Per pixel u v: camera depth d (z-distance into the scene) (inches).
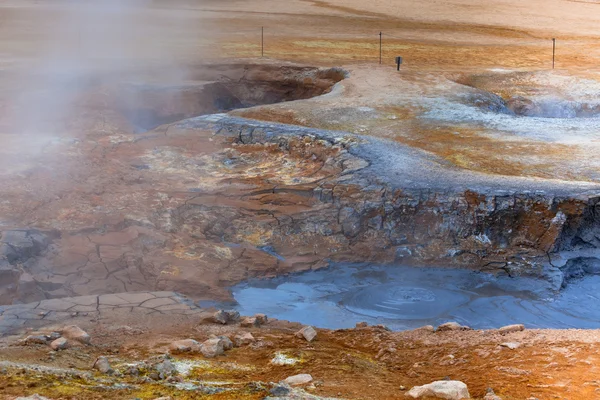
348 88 1170.6
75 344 371.9
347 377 321.4
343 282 629.6
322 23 2321.6
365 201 693.3
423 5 2805.1
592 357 330.0
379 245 673.6
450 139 874.1
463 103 1081.4
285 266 641.6
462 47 1871.3
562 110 1232.8
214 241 671.8
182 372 323.3
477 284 626.2
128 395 276.4
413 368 338.3
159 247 639.8
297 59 1533.0
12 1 2699.3
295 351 363.9
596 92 1294.3
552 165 770.8
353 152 792.9
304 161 809.5
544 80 1371.8
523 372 315.6
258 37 1947.6
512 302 595.8
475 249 660.1
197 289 586.6
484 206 666.2
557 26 2402.8
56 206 684.7
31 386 278.2
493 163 778.2
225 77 1390.3
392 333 423.2
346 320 557.0
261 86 1390.3
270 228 687.1
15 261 574.2
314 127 932.6
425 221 679.1
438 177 717.9
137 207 697.0
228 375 322.7
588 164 773.3
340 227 688.4
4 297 535.8
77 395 271.9
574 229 659.4
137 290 571.8
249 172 794.8
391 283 629.3
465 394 281.6
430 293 610.5
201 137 882.1
